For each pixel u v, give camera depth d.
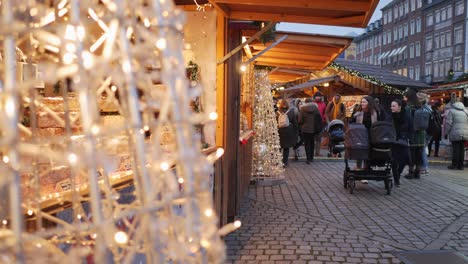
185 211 1.25
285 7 4.87
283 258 5.10
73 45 1.18
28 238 1.05
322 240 5.83
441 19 71.56
